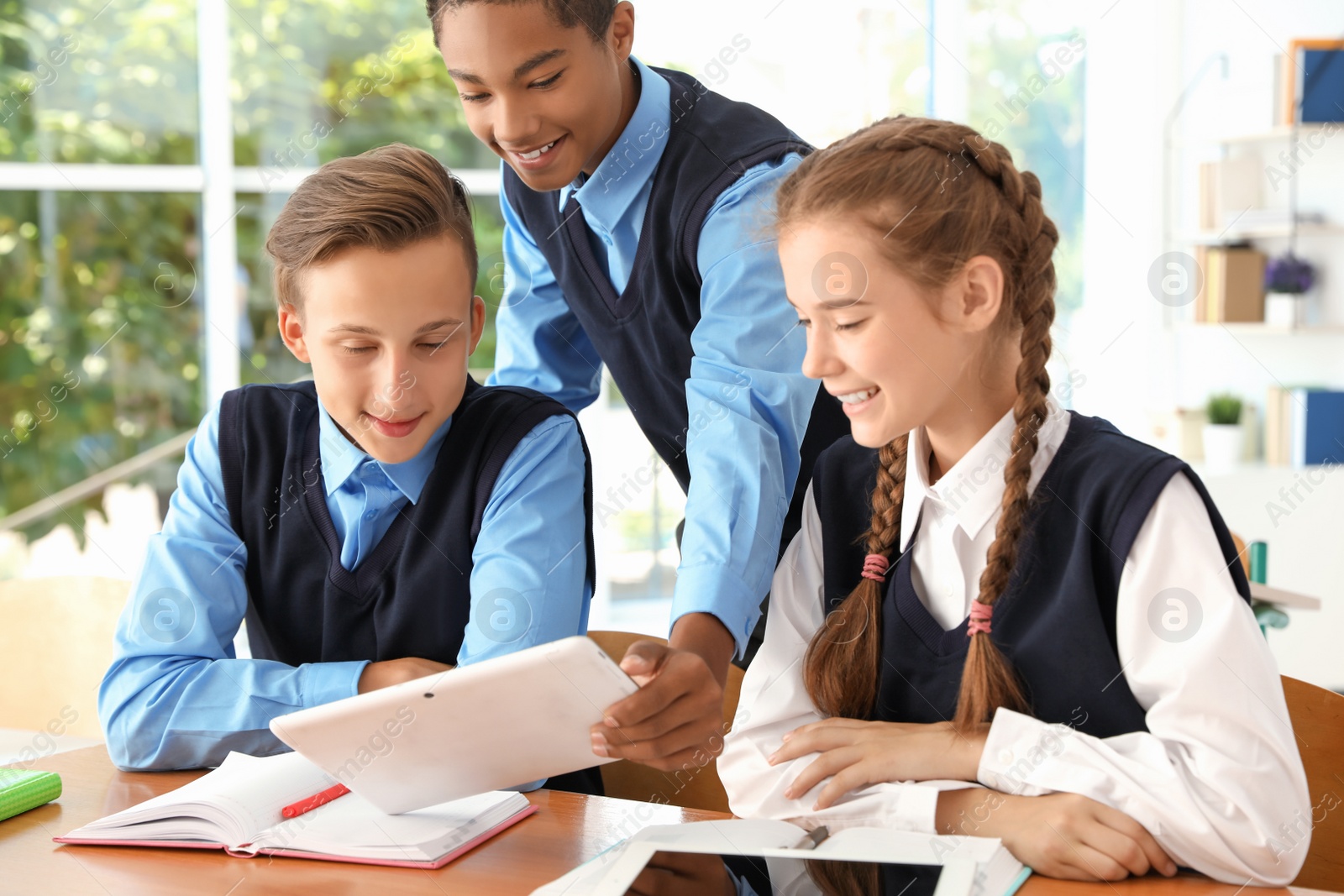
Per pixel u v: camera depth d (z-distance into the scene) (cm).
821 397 138
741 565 107
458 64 119
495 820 93
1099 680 97
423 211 114
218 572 127
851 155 102
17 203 416
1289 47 380
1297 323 385
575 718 82
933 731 97
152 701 114
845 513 118
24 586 159
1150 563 95
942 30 452
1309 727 106
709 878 76
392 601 126
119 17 421
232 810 89
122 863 86
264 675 115
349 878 82
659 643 89
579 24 119
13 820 96
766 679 111
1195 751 86
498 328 174
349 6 431
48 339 422
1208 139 409
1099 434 104
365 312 112
